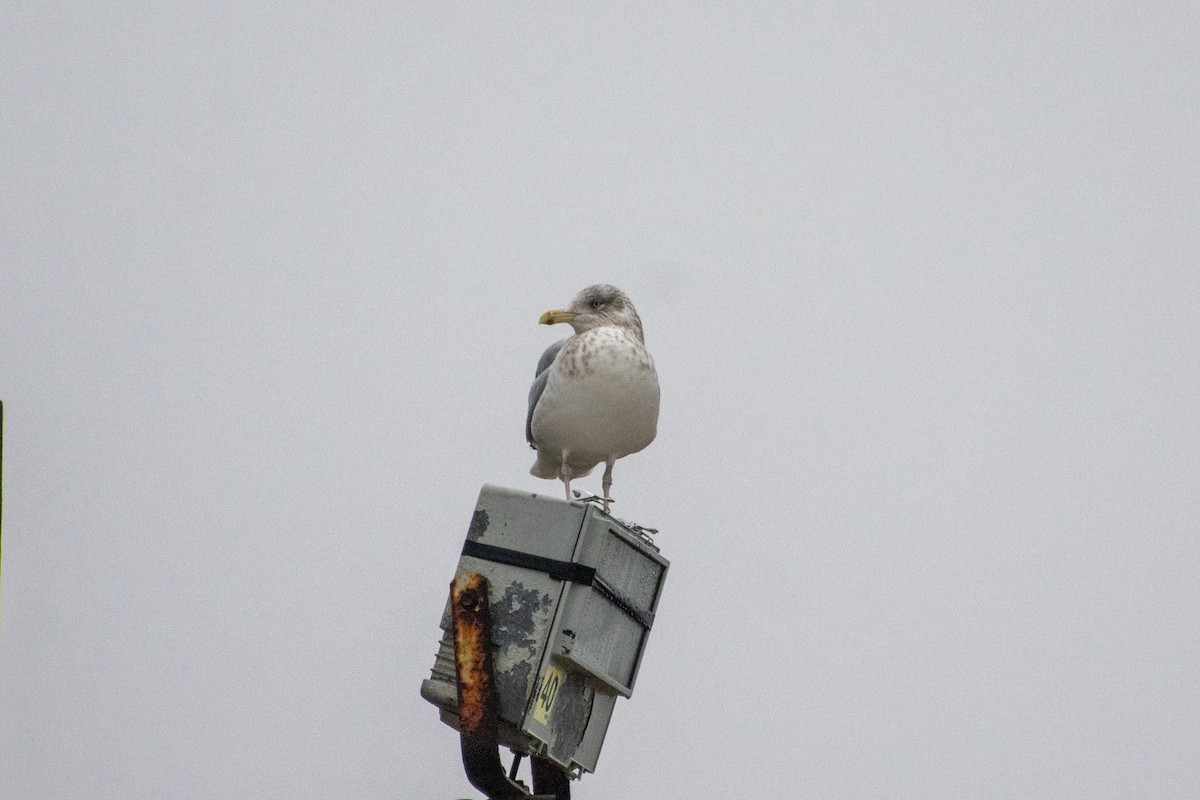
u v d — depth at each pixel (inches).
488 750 386.3
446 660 412.5
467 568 408.8
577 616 396.8
